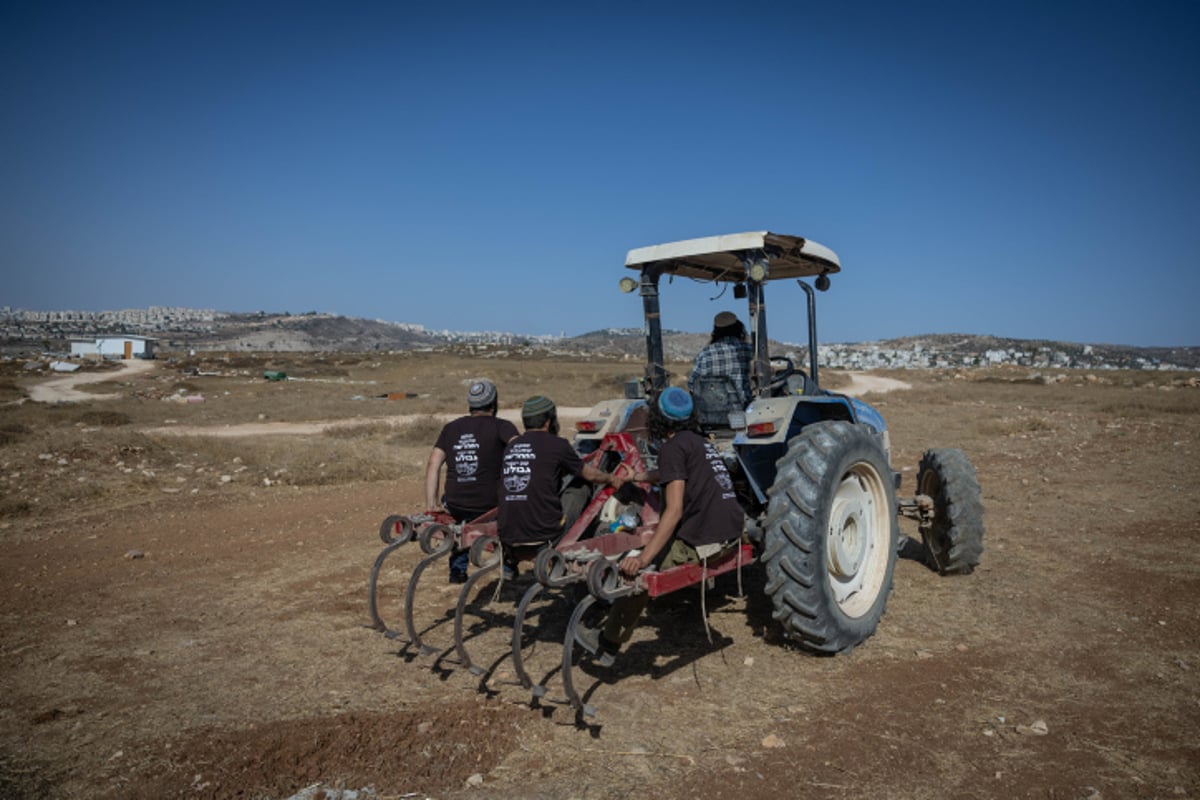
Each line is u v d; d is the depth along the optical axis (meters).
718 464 4.08
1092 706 3.67
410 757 3.29
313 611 5.49
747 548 4.38
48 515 9.71
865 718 3.59
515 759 3.27
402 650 4.64
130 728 3.64
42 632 5.14
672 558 4.11
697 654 4.48
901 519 8.42
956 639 4.62
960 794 2.93
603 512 4.85
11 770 3.24
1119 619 4.88
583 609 3.47
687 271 6.21
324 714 3.74
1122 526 7.39
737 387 5.07
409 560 6.99
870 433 4.77
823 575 4.20
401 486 11.77
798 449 4.33
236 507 10.17
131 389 47.75
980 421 18.97
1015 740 3.35
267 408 31.52
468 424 4.89
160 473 12.30
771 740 3.35
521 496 4.21
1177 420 18.39
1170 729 3.42
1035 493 9.25
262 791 3.07
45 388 48.59
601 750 3.32
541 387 45.41
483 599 5.74
